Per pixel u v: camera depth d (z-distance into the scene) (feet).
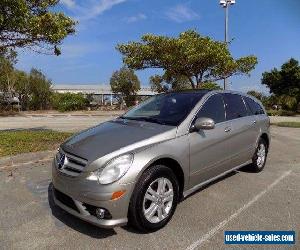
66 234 13.79
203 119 16.16
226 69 53.42
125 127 16.12
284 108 141.79
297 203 17.38
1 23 27.63
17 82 147.74
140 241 13.28
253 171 22.93
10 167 23.41
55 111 149.18
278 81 146.61
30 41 31.48
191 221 15.06
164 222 14.39
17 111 140.67
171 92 20.27
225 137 18.39
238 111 20.72
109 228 13.01
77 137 15.90
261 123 22.61
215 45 50.62
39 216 15.46
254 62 56.18
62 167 14.17
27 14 28.45
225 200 17.63
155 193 13.97
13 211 16.01
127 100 169.68
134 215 13.33
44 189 19.06
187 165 15.66
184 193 15.93
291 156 29.68
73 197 13.51
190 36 51.47
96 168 13.17
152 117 17.51
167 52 51.13
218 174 18.37
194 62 51.21
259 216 15.67
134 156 13.48
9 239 13.39
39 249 12.66
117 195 12.89
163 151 14.34
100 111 146.20
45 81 160.56
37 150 27.71
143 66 53.88
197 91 19.60
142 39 52.39
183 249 12.73
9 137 33.47
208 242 13.26
